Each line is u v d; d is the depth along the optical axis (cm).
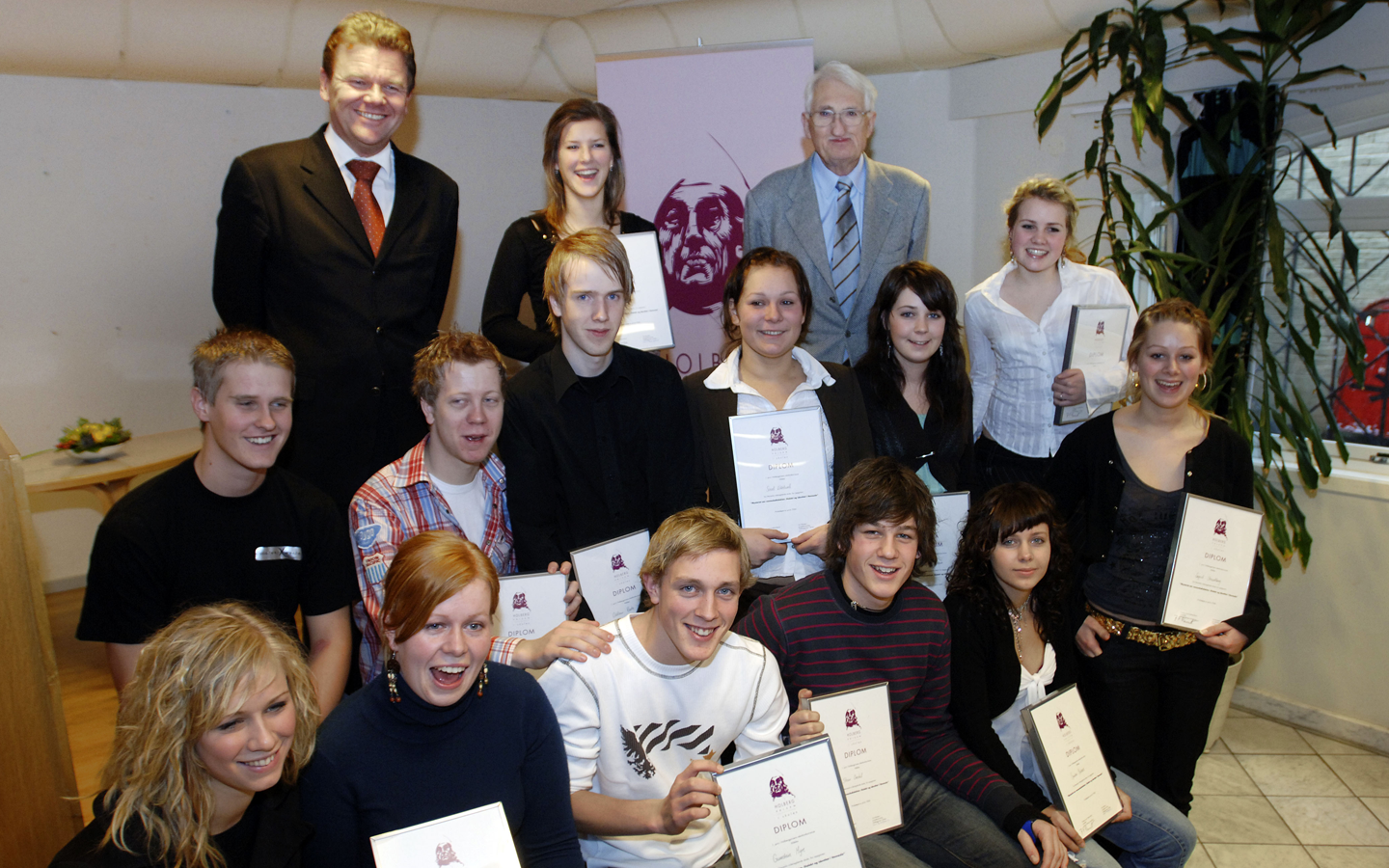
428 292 254
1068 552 219
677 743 175
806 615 202
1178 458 231
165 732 126
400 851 140
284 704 134
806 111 295
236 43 350
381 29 233
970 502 261
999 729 221
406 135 448
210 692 126
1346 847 265
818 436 235
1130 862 216
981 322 284
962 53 383
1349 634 321
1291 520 301
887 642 202
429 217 251
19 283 361
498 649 180
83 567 409
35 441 371
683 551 163
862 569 195
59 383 375
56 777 173
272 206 233
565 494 223
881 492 192
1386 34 302
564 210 282
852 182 299
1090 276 274
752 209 308
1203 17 330
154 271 392
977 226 425
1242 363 306
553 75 445
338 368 236
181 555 178
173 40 336
